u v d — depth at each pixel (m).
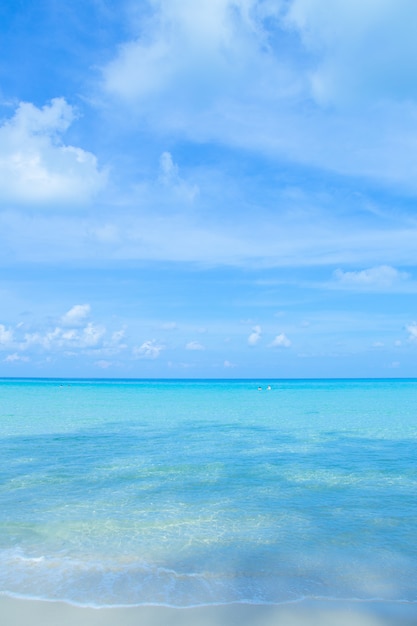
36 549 9.63
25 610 7.25
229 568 8.80
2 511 12.05
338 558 9.26
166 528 10.85
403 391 79.75
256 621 6.99
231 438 24.17
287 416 35.03
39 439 23.75
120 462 18.09
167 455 19.52
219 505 12.59
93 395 65.81
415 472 16.38
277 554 9.44
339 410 39.91
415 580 8.38
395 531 10.69
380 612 7.30
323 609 7.38
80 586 8.05
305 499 13.14
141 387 106.75
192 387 109.38
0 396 62.06
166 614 7.16
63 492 13.82
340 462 18.05
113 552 9.48
